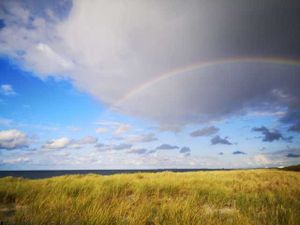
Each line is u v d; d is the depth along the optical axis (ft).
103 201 29.84
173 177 63.77
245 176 73.41
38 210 24.44
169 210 24.81
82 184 42.96
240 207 28.94
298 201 31.78
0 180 55.36
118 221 21.26
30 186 40.04
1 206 28.78
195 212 24.95
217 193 37.65
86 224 20.48
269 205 30.27
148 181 49.32
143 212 23.80
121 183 45.11
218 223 21.70
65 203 27.58
